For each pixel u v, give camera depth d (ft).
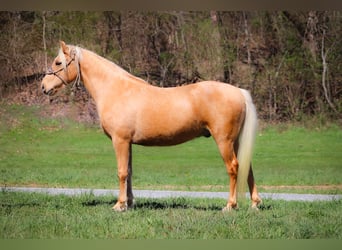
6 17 86.63
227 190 42.19
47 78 29.50
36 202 31.32
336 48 87.51
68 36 87.10
